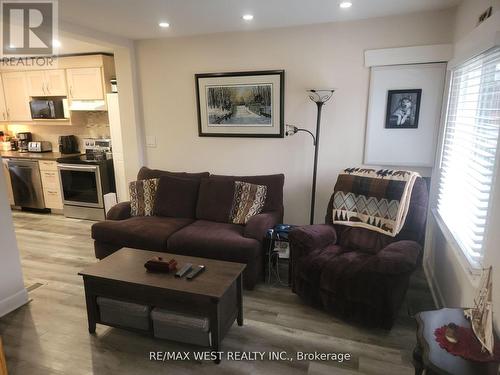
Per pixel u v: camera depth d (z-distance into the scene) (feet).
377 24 10.36
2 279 8.55
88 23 10.64
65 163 15.90
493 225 5.42
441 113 10.07
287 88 11.69
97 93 15.72
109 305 7.41
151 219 11.30
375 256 8.02
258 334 7.78
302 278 8.59
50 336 7.75
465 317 5.32
